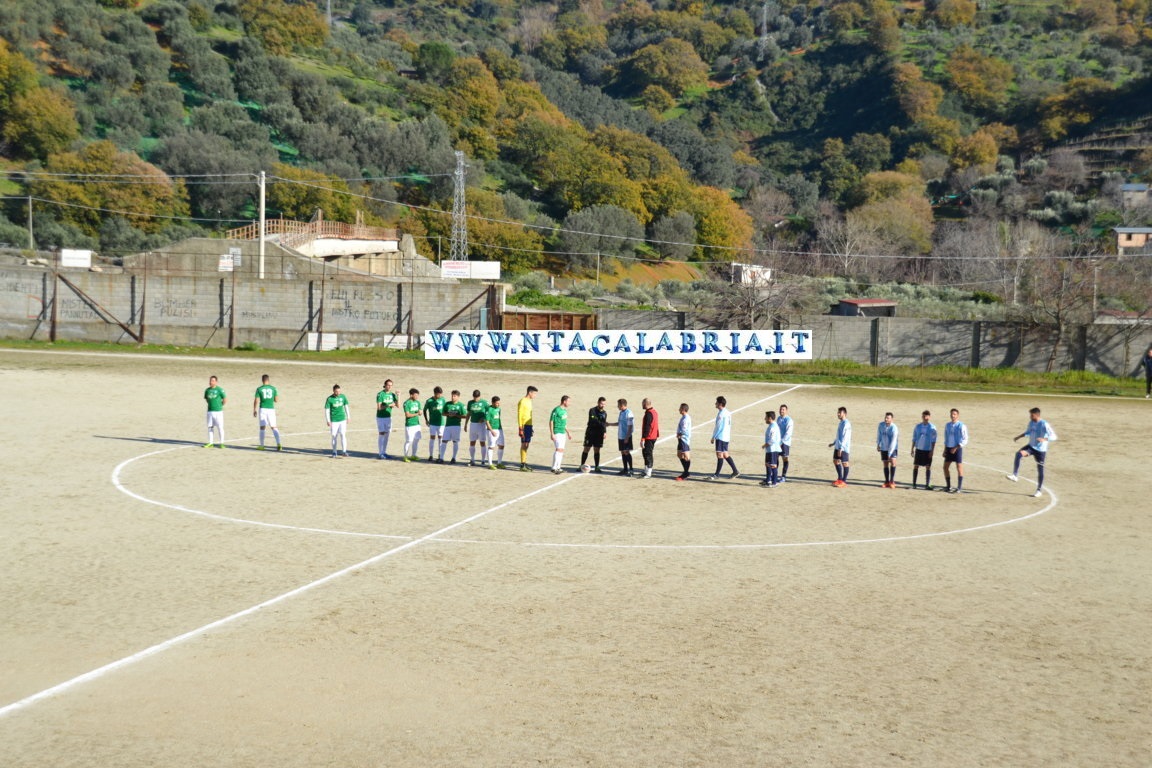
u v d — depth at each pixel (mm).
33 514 21016
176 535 19688
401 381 44344
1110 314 62938
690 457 29891
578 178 142000
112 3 142625
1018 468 28703
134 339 57062
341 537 19828
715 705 12312
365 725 11570
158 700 12164
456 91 162625
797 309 63406
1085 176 162875
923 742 11445
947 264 119062
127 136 114688
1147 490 26438
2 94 107812
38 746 10953
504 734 11406
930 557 19469
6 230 89688
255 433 31953
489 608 15742
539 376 47344
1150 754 11266
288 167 114062
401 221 116312
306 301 57281
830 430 35438
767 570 18312
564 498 23984
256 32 155750
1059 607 16438
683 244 133125
